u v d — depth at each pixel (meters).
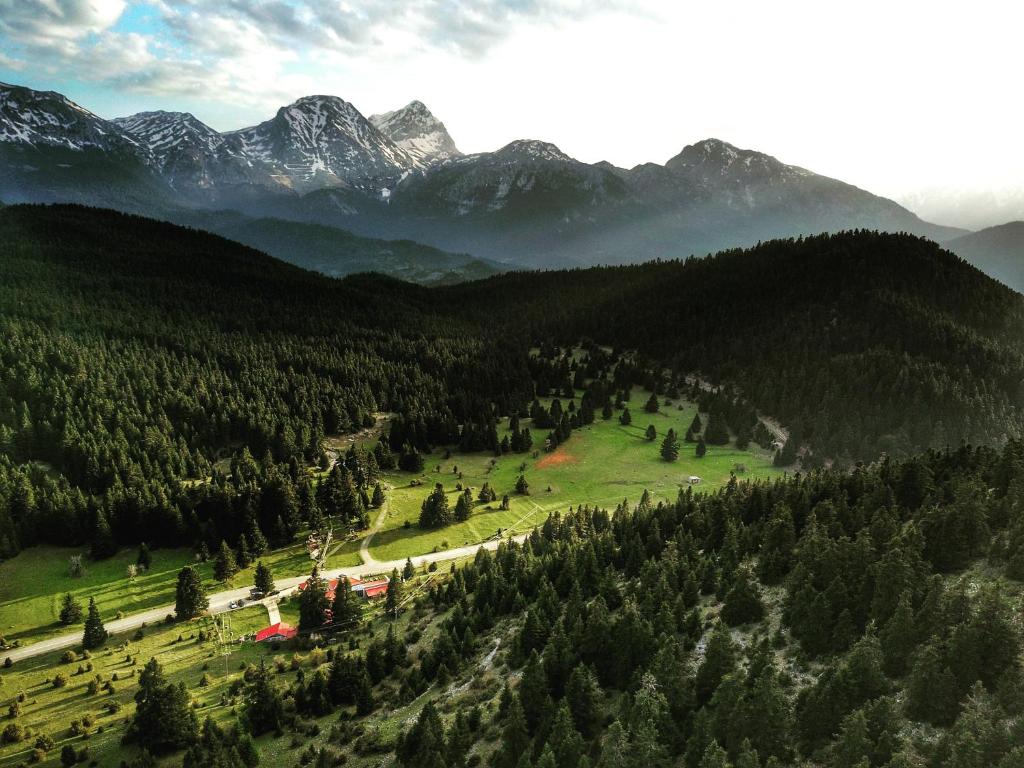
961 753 46.97
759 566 88.25
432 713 72.31
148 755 85.44
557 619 90.56
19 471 160.38
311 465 199.50
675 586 90.00
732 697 59.94
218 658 114.25
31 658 115.12
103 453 168.50
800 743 57.91
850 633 67.62
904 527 86.81
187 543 155.50
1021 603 64.19
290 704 92.88
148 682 90.38
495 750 70.50
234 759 78.44
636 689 70.00
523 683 73.81
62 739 93.44
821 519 97.44
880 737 51.91
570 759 61.41
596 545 115.56
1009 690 52.47
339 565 149.75
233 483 171.88
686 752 59.47
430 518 167.25
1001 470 93.31
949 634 60.12
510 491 193.25
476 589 113.62
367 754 78.56
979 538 76.56
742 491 128.88
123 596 135.75
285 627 122.62
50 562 146.00
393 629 116.69
